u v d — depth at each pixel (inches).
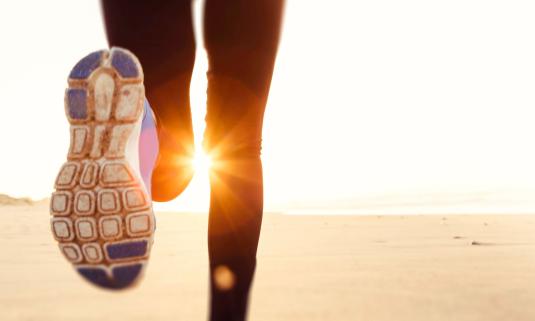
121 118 56.8
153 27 69.9
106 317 58.9
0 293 69.6
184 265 97.2
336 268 90.4
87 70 56.7
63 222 55.8
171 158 72.4
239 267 57.8
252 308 63.1
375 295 69.1
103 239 55.8
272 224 201.6
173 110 72.1
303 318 59.1
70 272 85.8
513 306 63.8
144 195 55.8
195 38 71.9
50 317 58.7
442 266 91.7
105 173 55.2
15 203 498.6
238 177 58.9
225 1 59.5
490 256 104.0
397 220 219.9
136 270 57.7
